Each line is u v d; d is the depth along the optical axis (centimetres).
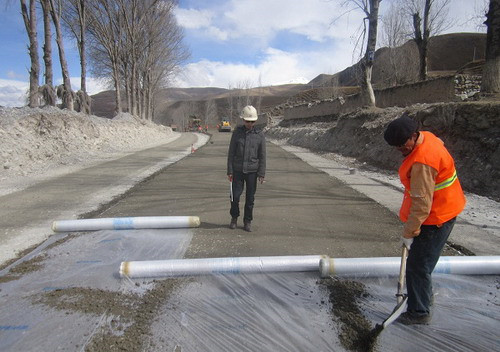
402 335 302
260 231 549
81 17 2217
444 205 290
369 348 285
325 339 298
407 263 311
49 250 479
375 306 343
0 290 374
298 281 388
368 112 1630
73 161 1288
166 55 4178
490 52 1159
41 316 325
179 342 292
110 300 353
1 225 582
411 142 288
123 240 510
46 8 1677
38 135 1309
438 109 1038
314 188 879
